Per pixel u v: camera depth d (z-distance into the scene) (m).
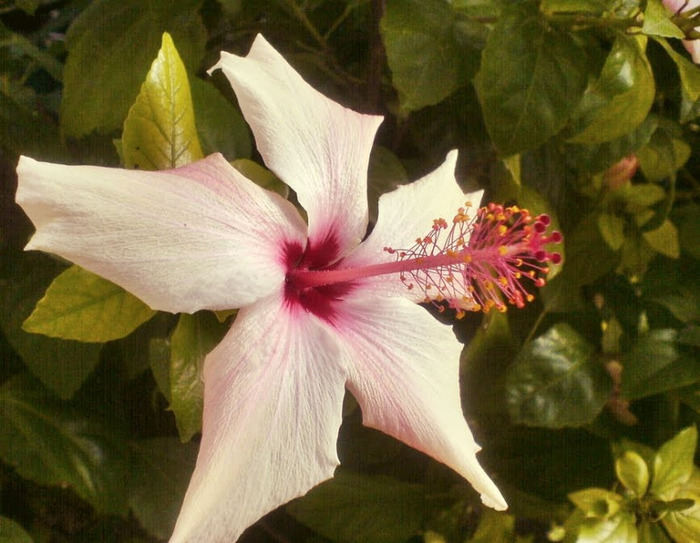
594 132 0.22
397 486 0.25
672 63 0.24
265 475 0.14
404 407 0.16
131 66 0.22
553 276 0.25
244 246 0.14
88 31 0.22
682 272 0.26
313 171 0.16
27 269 0.23
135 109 0.15
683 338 0.24
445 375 0.17
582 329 0.25
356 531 0.24
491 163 0.24
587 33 0.21
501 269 0.17
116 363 0.24
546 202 0.24
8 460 0.22
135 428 0.24
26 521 0.25
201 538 0.13
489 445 0.25
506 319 0.23
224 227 0.14
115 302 0.15
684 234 0.26
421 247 0.17
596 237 0.25
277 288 0.15
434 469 0.25
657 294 0.26
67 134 0.22
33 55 0.25
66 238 0.12
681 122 0.23
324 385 0.15
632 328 0.26
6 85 0.25
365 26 0.26
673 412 0.25
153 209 0.13
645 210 0.26
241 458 0.13
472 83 0.24
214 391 0.14
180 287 0.13
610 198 0.25
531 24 0.20
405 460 0.26
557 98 0.20
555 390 0.23
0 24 0.24
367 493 0.24
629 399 0.24
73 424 0.23
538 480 0.25
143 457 0.23
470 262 0.17
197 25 0.23
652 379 0.23
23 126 0.23
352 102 0.26
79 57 0.22
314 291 0.17
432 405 0.16
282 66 0.16
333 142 0.17
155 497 0.23
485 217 0.17
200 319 0.15
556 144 0.24
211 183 0.14
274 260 0.15
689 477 0.24
